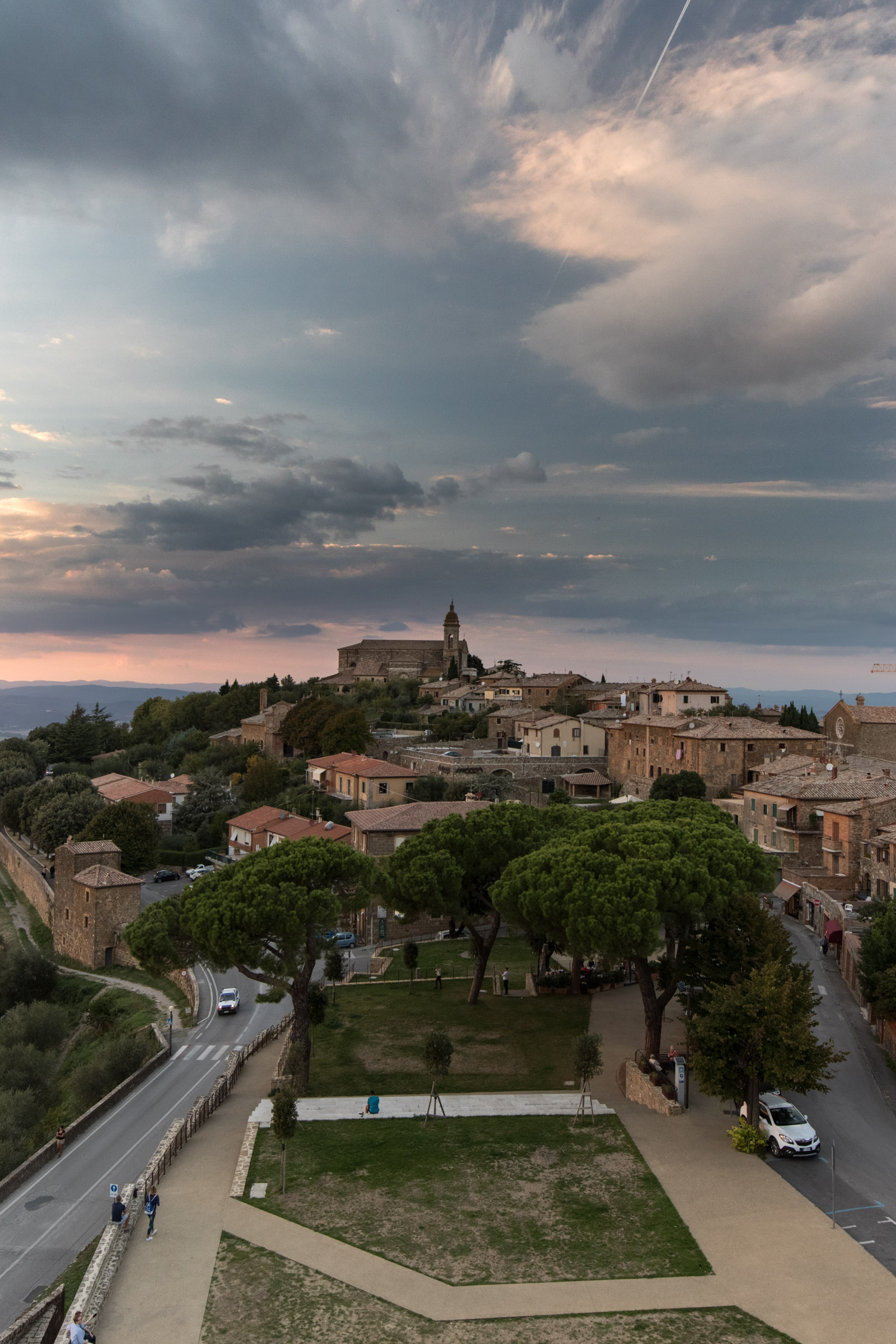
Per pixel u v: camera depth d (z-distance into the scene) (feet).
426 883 187.01
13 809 481.05
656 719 411.13
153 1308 92.38
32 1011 247.29
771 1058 123.65
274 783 453.58
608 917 142.92
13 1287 113.09
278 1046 196.34
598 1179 119.34
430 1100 141.90
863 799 267.80
